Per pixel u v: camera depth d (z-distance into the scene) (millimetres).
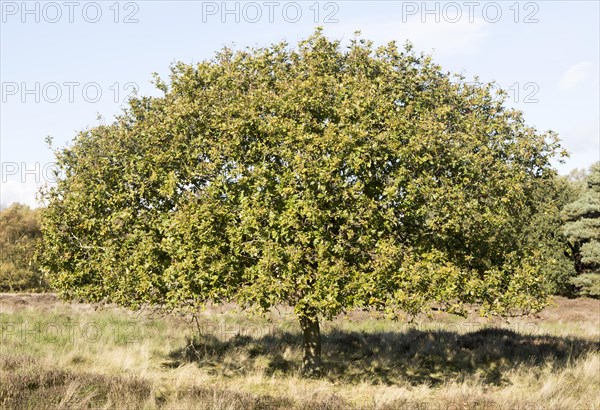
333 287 9945
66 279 11961
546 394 10820
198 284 10750
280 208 10461
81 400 8594
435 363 15266
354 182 10461
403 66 12031
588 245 39562
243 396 9445
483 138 11281
